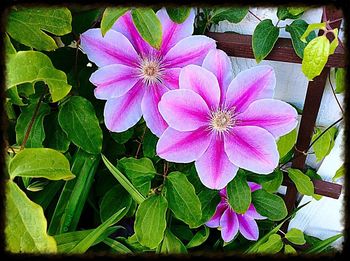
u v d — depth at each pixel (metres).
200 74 0.38
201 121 0.38
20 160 0.33
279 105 0.38
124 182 0.42
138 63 0.39
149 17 0.37
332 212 0.55
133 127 0.46
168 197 0.42
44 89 0.41
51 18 0.37
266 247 0.47
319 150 0.47
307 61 0.35
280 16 0.40
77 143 0.41
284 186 0.56
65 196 0.43
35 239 0.32
